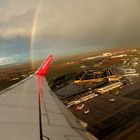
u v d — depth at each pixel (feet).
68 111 35.04
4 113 26.99
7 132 20.01
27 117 26.07
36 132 20.67
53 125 24.38
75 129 25.20
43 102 36.32
